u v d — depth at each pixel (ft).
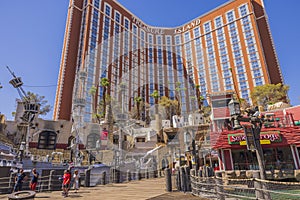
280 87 155.84
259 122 25.61
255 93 160.15
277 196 25.36
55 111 166.09
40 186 37.81
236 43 209.05
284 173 49.70
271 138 55.16
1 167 36.22
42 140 92.68
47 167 48.11
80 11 215.72
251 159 59.11
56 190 39.29
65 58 187.21
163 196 26.99
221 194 23.08
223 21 220.84
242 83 193.88
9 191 34.12
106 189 36.81
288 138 54.54
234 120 21.86
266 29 217.97
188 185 31.55
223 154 59.88
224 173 54.49
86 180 42.73
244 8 221.25
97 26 196.85
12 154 48.16
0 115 94.38
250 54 200.75
